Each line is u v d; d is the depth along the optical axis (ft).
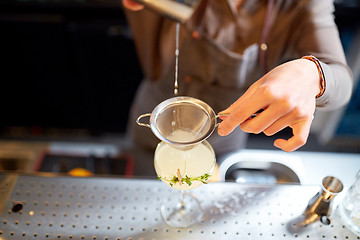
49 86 4.88
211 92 2.92
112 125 5.42
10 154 4.73
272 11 2.44
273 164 3.20
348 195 1.78
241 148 3.55
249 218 1.81
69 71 4.69
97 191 1.90
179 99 1.63
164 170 1.67
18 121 5.36
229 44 2.68
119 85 4.84
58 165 3.84
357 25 4.22
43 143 5.18
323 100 1.77
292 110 1.50
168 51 2.86
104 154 3.99
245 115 1.51
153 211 1.83
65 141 5.36
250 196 1.90
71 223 1.76
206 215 1.82
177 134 1.65
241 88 2.88
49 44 4.35
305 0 2.33
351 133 5.24
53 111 5.25
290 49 2.56
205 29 2.55
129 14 2.81
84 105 5.14
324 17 2.35
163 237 1.73
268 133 1.66
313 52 2.19
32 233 1.71
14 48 4.38
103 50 4.42
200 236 1.74
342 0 3.98
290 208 1.85
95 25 4.17
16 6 4.00
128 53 4.42
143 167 3.80
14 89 4.90
